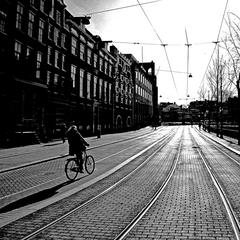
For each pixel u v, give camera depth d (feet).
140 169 45.96
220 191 30.09
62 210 23.89
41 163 52.26
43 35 99.14
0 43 77.66
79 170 39.42
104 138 124.26
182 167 47.91
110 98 176.76
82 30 130.93
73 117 122.83
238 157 62.18
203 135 159.84
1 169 43.86
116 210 23.70
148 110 309.42
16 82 81.97
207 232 18.35
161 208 24.06
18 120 84.48
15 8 82.58
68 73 118.42
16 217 21.83
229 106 220.64
